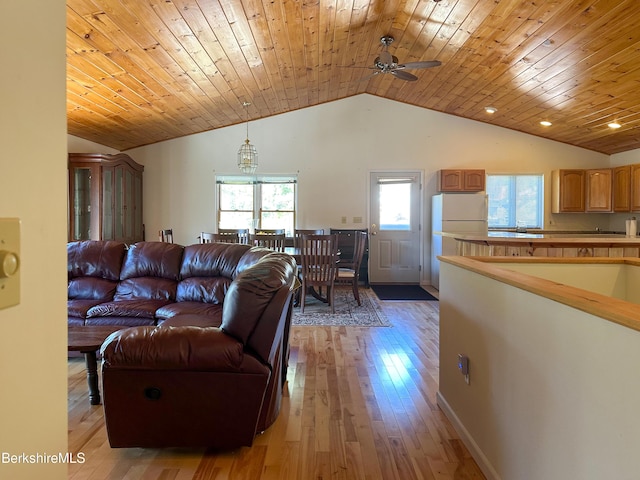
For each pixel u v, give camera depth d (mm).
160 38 3531
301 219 7125
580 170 6684
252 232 7102
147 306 3377
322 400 2551
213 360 1798
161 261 3754
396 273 7180
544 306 1348
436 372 3021
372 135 7082
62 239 666
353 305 5344
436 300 5684
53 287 644
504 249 4027
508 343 1605
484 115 6645
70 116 4941
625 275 2443
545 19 3520
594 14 3314
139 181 6781
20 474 572
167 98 5000
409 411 2406
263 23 3693
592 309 1084
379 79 6176
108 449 1992
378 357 3342
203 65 4270
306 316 4715
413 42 4602
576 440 1174
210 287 3523
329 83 6008
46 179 625
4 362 541
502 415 1651
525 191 7070
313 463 1885
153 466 1854
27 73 581
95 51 3547
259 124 7047
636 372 944
